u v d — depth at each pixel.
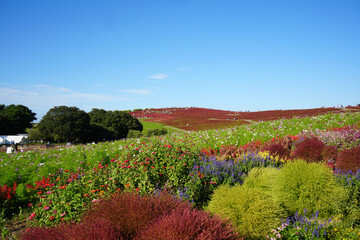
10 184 7.36
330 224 4.67
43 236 3.26
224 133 15.72
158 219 3.03
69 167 8.60
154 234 2.77
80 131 37.66
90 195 5.02
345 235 4.26
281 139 12.73
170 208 3.42
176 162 6.29
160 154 6.39
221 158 8.17
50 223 4.59
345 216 5.12
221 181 6.32
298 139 12.08
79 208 4.66
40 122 39.19
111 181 5.42
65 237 2.99
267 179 5.59
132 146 7.03
